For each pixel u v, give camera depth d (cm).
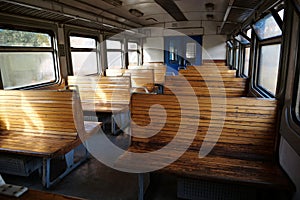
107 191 245
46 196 128
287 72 200
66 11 437
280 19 240
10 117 293
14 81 364
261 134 215
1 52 336
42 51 417
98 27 590
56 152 236
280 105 207
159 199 230
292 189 170
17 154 259
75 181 264
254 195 205
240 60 566
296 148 159
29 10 356
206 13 700
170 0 498
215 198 216
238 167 200
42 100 275
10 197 126
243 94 393
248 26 432
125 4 511
